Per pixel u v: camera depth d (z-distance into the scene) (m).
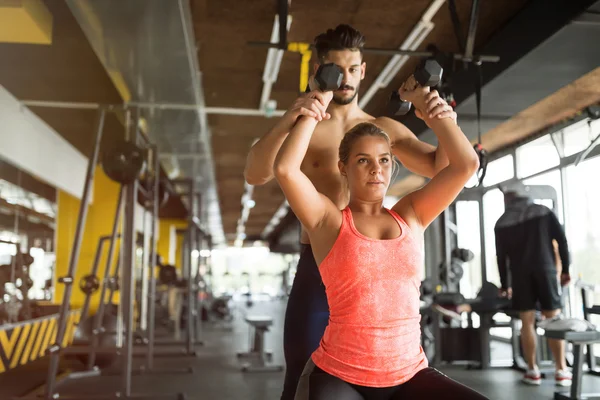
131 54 4.07
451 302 5.33
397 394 1.24
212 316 12.63
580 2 3.14
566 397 3.76
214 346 7.76
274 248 21.78
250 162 1.55
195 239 9.30
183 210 13.55
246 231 24.16
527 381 4.50
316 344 1.60
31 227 7.00
